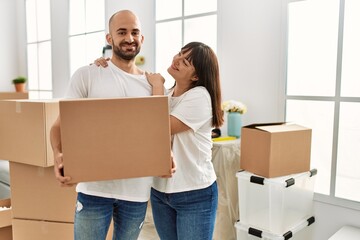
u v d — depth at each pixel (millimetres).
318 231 2537
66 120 1324
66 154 1338
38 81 5336
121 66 1687
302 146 2254
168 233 1782
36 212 2350
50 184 2295
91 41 4414
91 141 1354
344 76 2396
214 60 1699
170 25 3465
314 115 2557
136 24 1624
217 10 3041
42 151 2156
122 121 1378
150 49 3646
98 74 1628
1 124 2316
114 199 1584
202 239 1677
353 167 2400
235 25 2920
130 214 1641
